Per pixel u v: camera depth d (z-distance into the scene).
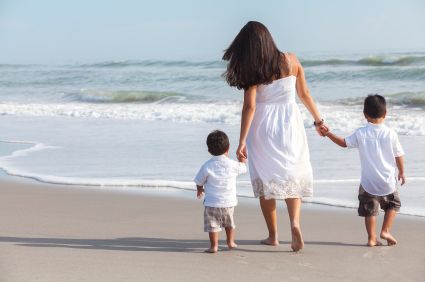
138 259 5.04
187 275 4.56
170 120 17.73
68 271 4.61
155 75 35.72
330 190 8.29
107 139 14.10
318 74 27.83
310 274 4.61
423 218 6.59
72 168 10.55
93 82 35.50
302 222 6.56
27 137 14.91
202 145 12.72
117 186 8.89
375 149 5.61
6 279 4.39
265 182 5.44
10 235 5.94
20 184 9.16
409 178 8.89
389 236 5.52
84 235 5.98
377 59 31.42
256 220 6.69
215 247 5.33
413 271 4.68
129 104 24.47
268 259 5.08
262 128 5.46
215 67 40.22
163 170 10.15
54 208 7.39
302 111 17.72
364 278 4.51
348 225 6.38
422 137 13.13
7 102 26.91
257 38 5.39
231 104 22.30
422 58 30.86
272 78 5.43
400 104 19.23
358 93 23.67
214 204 5.40
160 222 6.62
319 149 11.80
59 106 22.92
